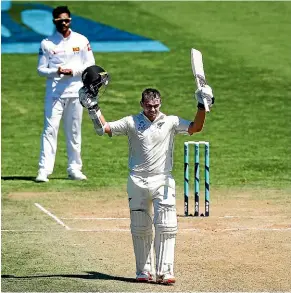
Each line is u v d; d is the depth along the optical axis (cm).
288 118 8862
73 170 6681
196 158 5294
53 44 6494
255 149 7806
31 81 9988
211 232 4869
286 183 6594
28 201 5850
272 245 4550
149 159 3784
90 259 4291
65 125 6638
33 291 3688
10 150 7812
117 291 3694
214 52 10769
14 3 12150
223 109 9075
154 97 3769
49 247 4544
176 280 3875
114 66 10338
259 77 10025
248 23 11788
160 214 3788
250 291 3681
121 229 4975
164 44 11031
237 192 6231
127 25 11600
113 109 9169
